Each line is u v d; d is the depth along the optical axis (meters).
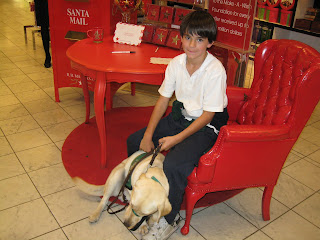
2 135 2.91
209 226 2.08
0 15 7.66
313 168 2.75
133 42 2.82
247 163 1.86
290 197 2.39
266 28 4.92
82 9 3.15
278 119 1.89
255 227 2.09
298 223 2.15
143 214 1.59
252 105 2.17
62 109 3.46
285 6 4.57
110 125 3.14
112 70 2.19
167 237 1.95
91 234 1.96
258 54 2.16
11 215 2.05
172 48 2.79
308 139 3.19
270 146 1.84
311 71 1.72
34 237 1.91
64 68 3.46
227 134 1.70
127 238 1.95
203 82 1.88
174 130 2.06
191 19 1.76
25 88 3.91
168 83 2.06
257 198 2.37
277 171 1.98
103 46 2.75
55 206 2.15
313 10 4.32
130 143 2.13
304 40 4.78
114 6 3.12
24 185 2.32
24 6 8.87
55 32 3.31
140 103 3.72
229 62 2.89
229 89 2.26
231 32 2.81
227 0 2.77
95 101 2.29
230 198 2.35
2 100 3.57
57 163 2.58
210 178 1.81
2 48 5.32
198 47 1.79
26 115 3.29
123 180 2.05
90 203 2.19
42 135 2.96
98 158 2.64
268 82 2.08
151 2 3.32
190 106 1.97
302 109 1.81
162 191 1.60
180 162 1.80
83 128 3.06
